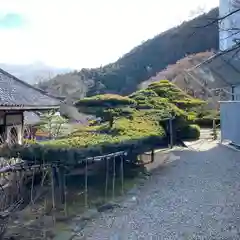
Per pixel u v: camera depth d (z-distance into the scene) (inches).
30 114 591.5
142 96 612.7
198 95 962.1
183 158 495.5
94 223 247.0
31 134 497.7
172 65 1273.4
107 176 321.1
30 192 279.0
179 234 218.1
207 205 273.1
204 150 559.8
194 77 645.3
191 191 318.0
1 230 225.9
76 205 283.9
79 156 280.7
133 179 373.7
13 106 297.4
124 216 259.9
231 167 410.0
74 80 1390.3
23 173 277.0
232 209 258.2
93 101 498.3
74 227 238.1
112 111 480.4
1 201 249.3
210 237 209.3
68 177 321.7
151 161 474.3
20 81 411.8
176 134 655.8
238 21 403.2
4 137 336.5
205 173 389.1
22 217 246.5
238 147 540.4
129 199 303.9
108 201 297.0
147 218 252.5
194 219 243.3
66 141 307.6
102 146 306.5
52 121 577.0
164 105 597.6
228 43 501.0
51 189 281.0
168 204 283.3
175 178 374.6
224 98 670.5
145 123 457.1
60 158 270.4
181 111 629.6
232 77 525.3
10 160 273.4
